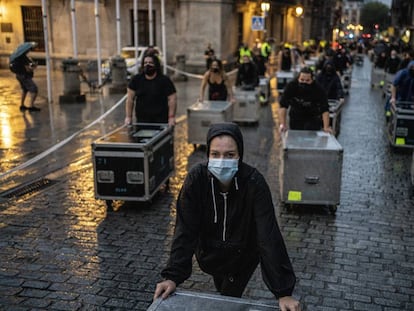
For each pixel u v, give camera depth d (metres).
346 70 21.66
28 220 6.10
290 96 7.18
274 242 2.65
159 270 4.92
